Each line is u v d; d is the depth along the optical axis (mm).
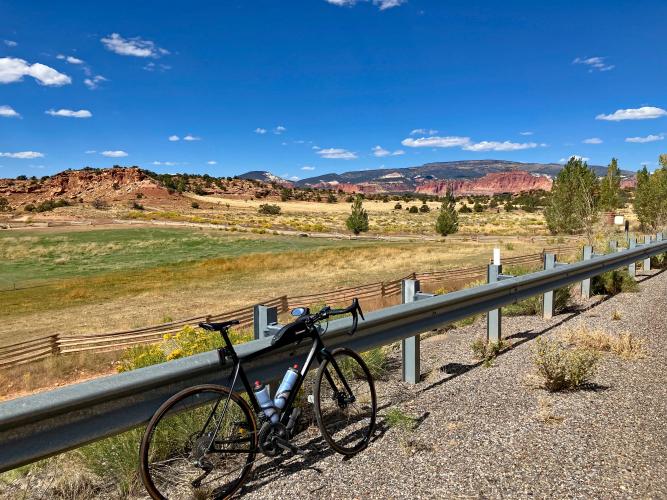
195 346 4859
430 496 2895
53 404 2408
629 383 4723
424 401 4441
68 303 30047
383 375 5293
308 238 68875
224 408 3092
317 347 3574
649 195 34844
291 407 3438
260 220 106938
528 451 3395
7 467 2346
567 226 43062
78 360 14711
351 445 3609
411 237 69062
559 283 7723
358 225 75000
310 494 2969
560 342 6254
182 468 3326
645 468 3131
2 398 11883
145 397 2854
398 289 22625
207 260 46875
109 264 48531
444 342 6812
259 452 3281
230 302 26953
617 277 10414
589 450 3387
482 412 4113
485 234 67938
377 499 2883
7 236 69438
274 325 3982
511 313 8492
